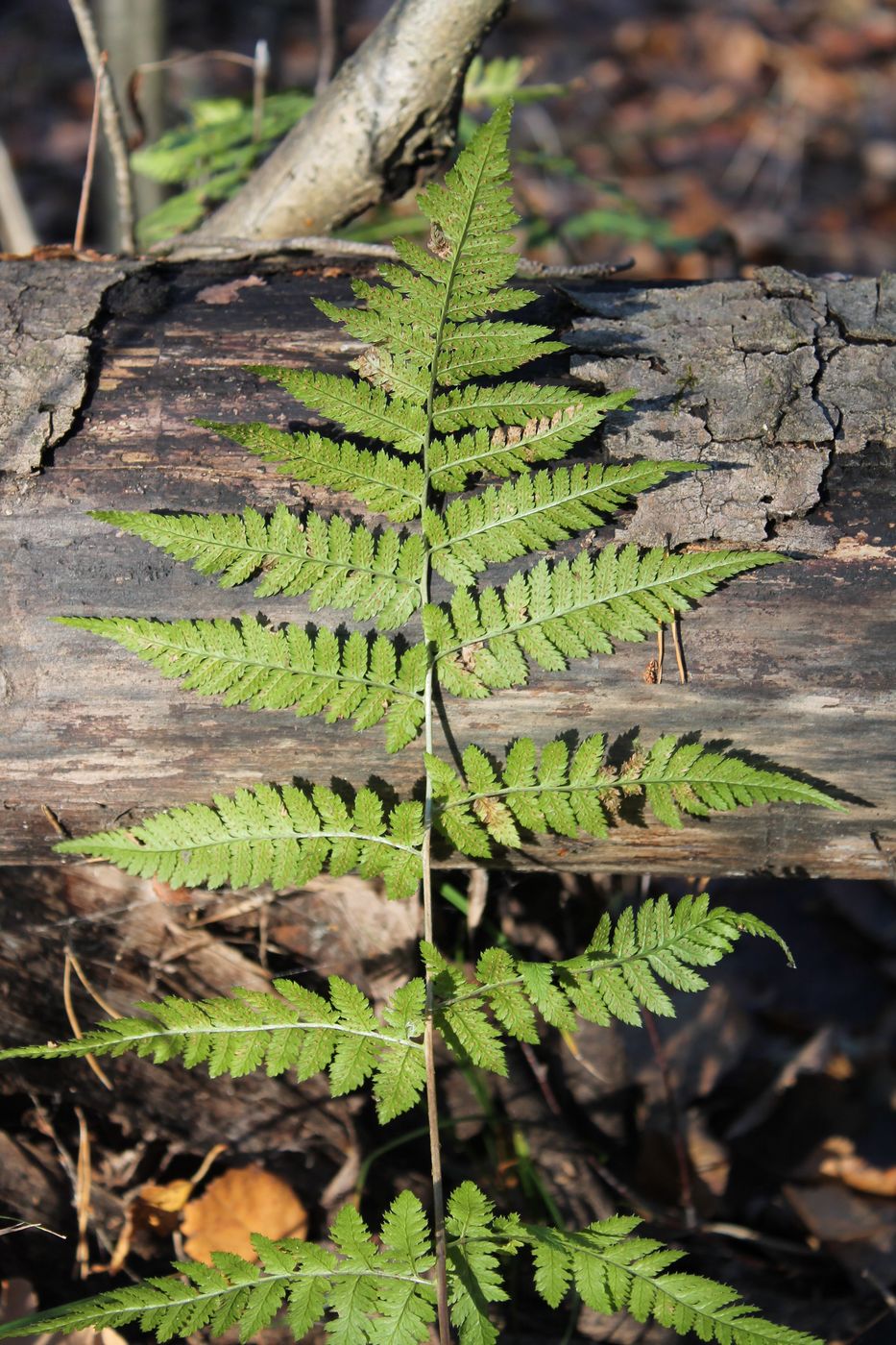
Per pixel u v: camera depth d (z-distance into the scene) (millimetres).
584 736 874
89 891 953
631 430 885
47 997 973
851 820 883
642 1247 825
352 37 2625
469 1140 1015
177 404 889
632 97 2898
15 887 948
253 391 892
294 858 851
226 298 918
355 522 876
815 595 868
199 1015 831
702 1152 1053
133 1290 813
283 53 2738
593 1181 1016
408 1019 837
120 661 868
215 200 1216
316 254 957
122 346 901
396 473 861
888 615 867
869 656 866
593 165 2631
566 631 853
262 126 1170
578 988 840
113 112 1102
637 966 840
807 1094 1088
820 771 875
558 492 859
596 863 902
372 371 866
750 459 879
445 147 1040
